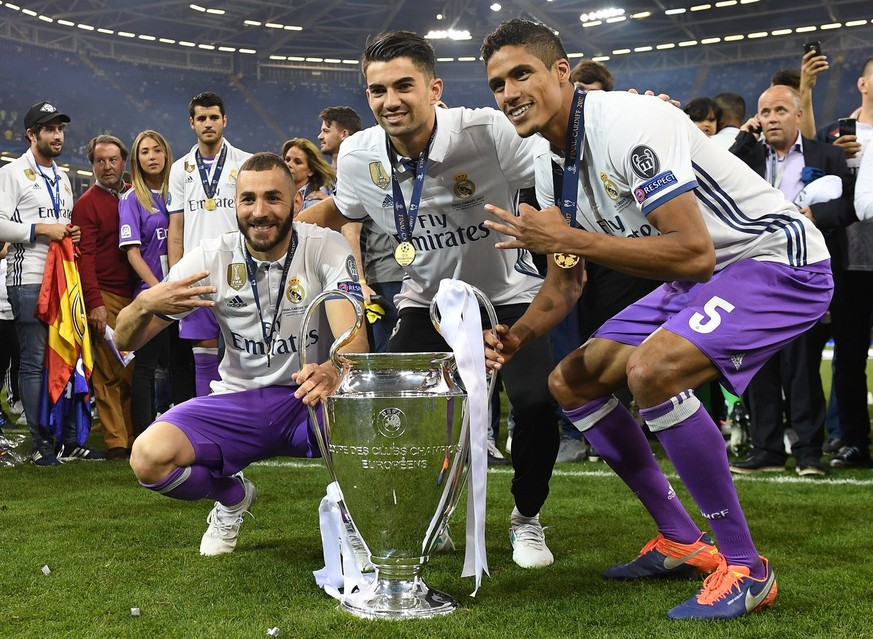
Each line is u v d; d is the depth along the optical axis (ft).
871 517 12.13
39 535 11.38
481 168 10.28
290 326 10.05
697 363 8.05
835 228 15.66
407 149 10.22
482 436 8.30
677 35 105.60
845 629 7.40
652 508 9.19
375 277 16.56
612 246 7.63
